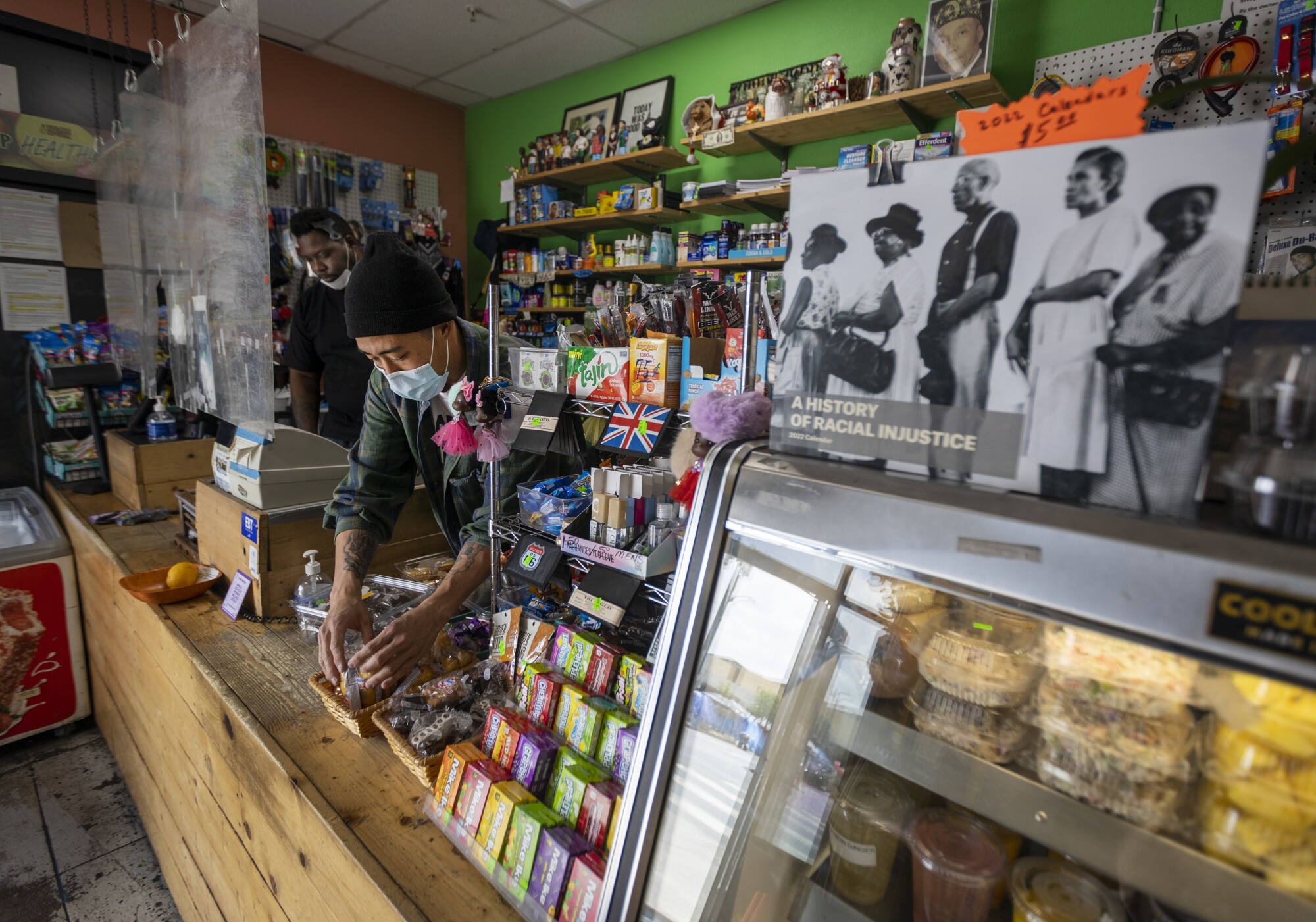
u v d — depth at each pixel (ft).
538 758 2.92
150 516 7.84
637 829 2.23
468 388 4.04
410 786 3.29
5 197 10.44
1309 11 6.81
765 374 3.11
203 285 6.45
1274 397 1.39
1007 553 1.51
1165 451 1.39
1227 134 1.27
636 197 13.56
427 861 2.81
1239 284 1.28
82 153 11.16
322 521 5.34
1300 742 1.31
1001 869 1.99
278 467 5.34
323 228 8.99
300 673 4.39
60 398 9.30
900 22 10.00
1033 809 1.71
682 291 4.11
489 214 18.03
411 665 4.00
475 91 16.79
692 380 3.43
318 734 3.69
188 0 12.37
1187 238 1.32
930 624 1.98
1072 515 1.44
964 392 1.64
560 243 16.89
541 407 3.91
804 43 11.78
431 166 17.51
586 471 4.18
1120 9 8.65
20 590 7.98
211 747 4.46
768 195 11.57
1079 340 1.47
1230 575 1.24
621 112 14.46
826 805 2.30
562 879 2.48
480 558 4.56
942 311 1.65
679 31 13.30
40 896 6.27
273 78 14.25
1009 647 1.82
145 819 6.75
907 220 1.67
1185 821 1.49
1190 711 1.55
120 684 7.10
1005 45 9.62
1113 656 1.54
